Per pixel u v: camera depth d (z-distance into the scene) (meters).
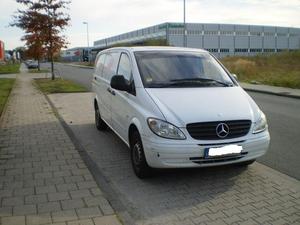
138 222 4.27
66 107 12.79
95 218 4.26
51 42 25.62
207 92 5.70
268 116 11.02
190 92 5.62
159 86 5.79
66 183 5.33
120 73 6.78
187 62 6.46
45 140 7.82
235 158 5.18
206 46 82.31
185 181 5.51
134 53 6.48
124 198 4.93
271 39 92.75
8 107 12.70
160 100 5.33
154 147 5.01
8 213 4.38
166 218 4.36
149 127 5.11
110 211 4.44
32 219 4.23
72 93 17.48
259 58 42.25
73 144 7.50
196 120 4.98
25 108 12.44
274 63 38.09
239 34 87.19
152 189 5.23
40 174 5.71
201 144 4.95
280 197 4.93
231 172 5.86
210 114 5.08
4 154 6.79
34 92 18.22
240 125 5.19
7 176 5.63
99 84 8.40
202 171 5.89
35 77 32.34
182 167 4.97
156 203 4.77
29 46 28.08
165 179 5.59
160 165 5.02
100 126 8.78
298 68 33.41
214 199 4.88
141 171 5.50
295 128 9.23
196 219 4.33
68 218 4.25
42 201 4.71
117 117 6.76
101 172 5.93
